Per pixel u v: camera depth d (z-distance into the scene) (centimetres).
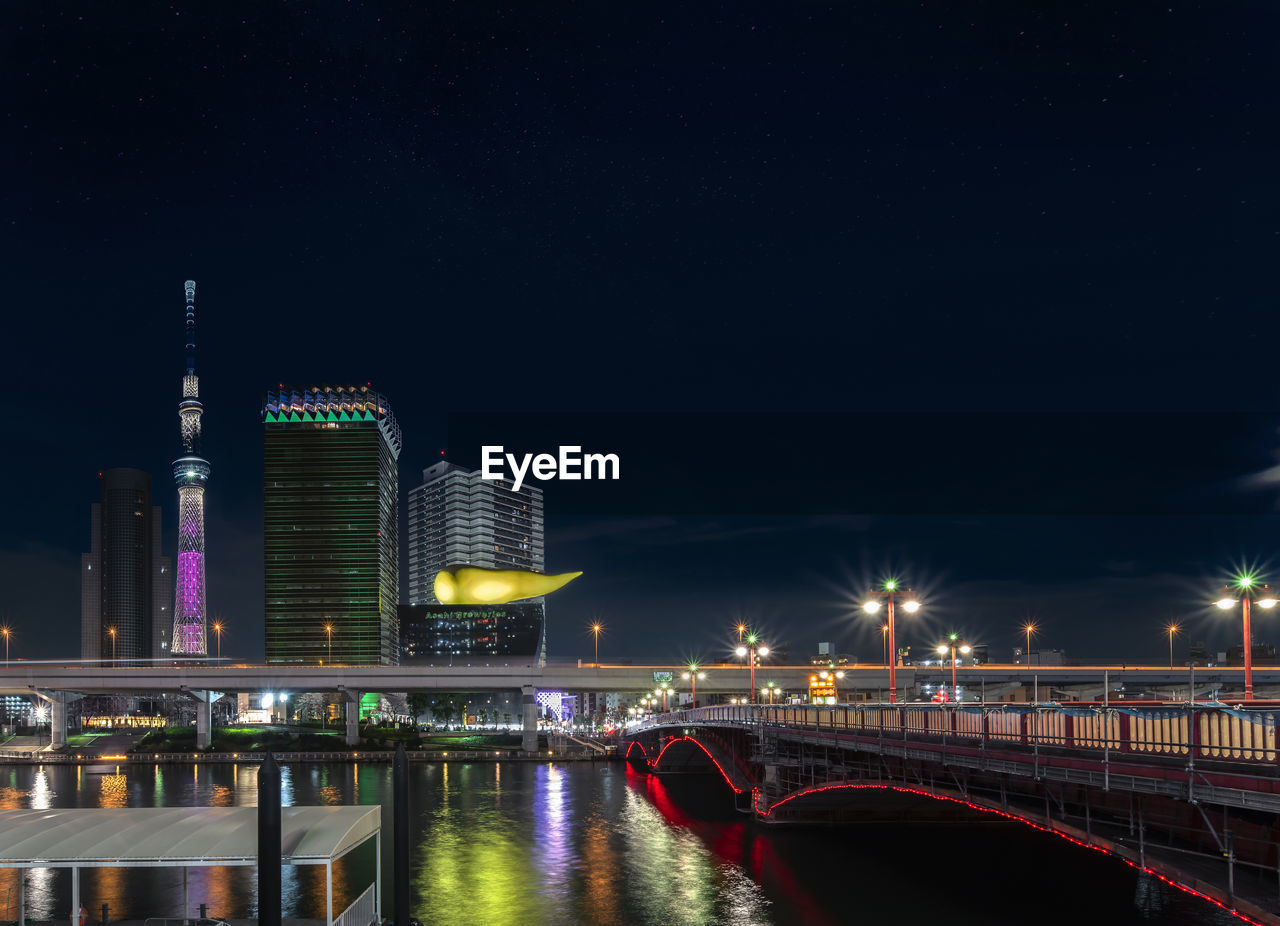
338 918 4362
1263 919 3094
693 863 8400
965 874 7481
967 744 5066
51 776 19538
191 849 4181
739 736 11344
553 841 9862
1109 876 7356
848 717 7125
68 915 6662
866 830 9438
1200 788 3347
